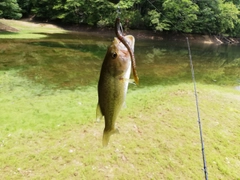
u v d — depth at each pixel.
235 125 1.84
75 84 2.62
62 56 4.15
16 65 3.23
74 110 1.89
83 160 1.32
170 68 4.01
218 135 1.68
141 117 1.85
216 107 2.14
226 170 1.35
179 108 2.06
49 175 1.19
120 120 1.78
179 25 9.38
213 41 10.32
